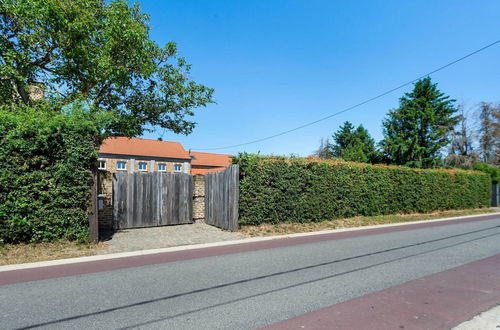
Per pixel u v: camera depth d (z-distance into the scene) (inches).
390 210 521.7
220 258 227.9
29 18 324.2
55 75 402.9
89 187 263.4
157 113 499.5
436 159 1046.4
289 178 394.3
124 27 384.2
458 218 553.6
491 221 509.0
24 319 121.3
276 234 339.9
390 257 235.0
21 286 161.0
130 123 459.8
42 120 245.6
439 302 142.3
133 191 367.9
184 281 171.0
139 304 137.1
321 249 263.7
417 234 357.4
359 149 1291.8
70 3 346.9
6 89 359.3
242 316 124.6
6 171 230.5
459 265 213.5
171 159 1378.0
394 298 146.9
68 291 153.7
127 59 407.8
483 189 746.2
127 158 1268.5
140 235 317.7
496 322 121.4
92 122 264.1
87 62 373.4
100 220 361.4
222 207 367.9
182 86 493.0
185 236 317.1
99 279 173.8
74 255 227.1
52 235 247.1
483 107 1208.8
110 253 237.8
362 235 346.9
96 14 399.2
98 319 121.3
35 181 241.9
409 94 1101.7
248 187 362.3
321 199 422.6
